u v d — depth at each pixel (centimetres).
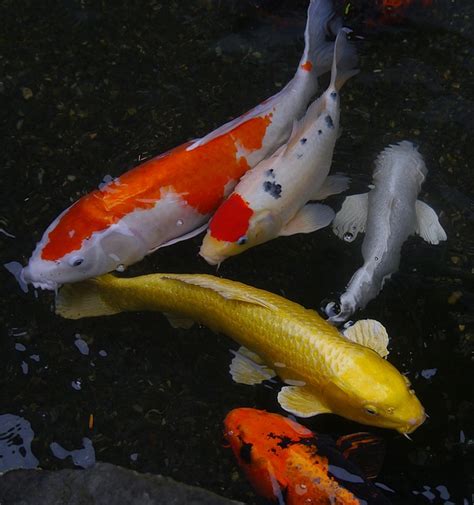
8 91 190
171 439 163
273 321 158
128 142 186
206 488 159
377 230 172
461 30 197
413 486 158
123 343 169
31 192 180
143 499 147
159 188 169
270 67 194
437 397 164
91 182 181
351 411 157
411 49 195
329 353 156
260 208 169
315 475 152
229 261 175
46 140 185
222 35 198
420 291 173
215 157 172
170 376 167
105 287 167
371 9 196
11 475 150
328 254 176
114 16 200
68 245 165
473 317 171
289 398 160
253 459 153
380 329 164
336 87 188
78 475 149
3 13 199
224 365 168
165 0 200
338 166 183
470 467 160
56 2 200
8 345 169
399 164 179
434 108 190
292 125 178
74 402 165
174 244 176
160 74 193
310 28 183
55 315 171
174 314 167
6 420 163
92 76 193
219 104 190
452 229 179
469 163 185
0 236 176
